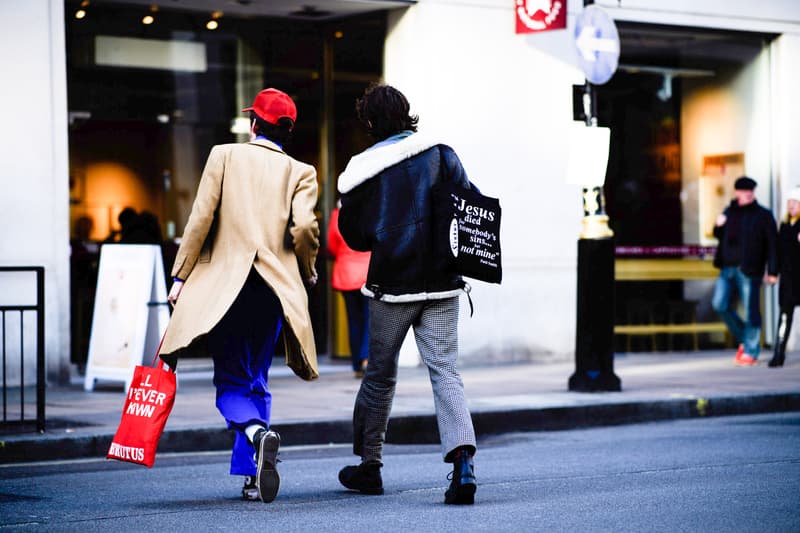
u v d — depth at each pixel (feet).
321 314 59.67
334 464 32.96
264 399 25.96
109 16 54.34
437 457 34.76
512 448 36.70
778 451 34.60
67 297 49.57
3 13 48.16
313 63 59.31
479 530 22.43
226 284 24.89
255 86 58.18
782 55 66.95
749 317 58.39
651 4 62.69
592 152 45.91
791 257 57.31
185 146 56.39
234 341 25.36
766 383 50.11
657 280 64.80
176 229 56.08
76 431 35.60
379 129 25.94
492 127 58.54
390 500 26.04
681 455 33.96
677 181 65.26
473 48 58.03
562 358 60.34
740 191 57.98
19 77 48.47
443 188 24.94
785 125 66.85
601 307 46.47
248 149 25.86
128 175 54.85
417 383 49.78
